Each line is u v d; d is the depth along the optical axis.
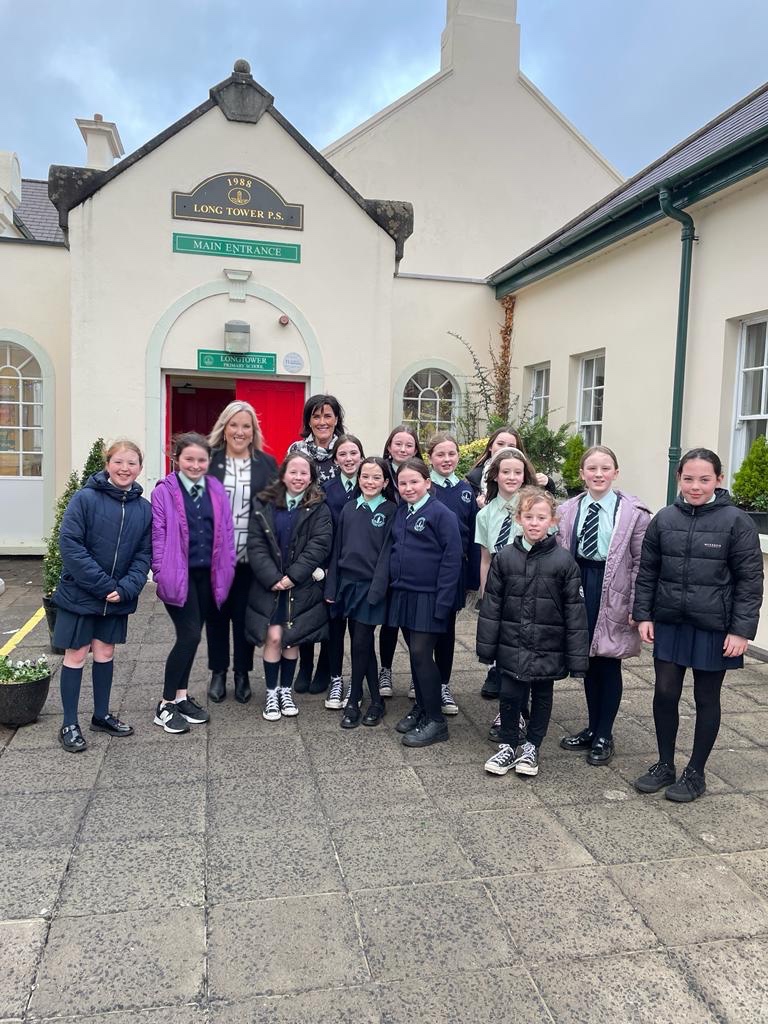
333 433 4.97
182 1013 2.15
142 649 5.71
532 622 3.60
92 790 3.47
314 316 7.99
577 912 2.64
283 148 7.74
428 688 4.08
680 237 6.80
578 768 3.84
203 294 7.67
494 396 10.39
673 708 3.58
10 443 9.51
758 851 3.06
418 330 10.26
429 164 13.33
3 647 5.79
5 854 2.92
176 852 2.96
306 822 3.22
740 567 3.34
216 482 4.27
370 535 4.24
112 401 7.52
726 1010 2.20
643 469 7.39
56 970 2.31
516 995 2.25
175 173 7.50
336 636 4.66
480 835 3.15
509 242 13.72
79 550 3.71
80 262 7.37
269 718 4.36
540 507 3.56
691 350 6.64
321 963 2.36
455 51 13.38
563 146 13.90
